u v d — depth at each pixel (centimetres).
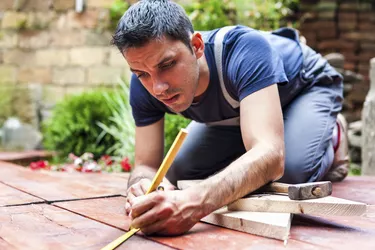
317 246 119
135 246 120
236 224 134
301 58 213
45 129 509
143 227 126
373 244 121
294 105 213
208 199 129
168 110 189
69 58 560
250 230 130
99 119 400
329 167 211
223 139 220
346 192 205
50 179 246
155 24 136
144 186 154
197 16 448
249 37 165
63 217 154
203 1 477
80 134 401
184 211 125
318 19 521
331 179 237
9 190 207
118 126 403
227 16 472
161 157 194
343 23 518
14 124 541
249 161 138
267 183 150
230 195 133
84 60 555
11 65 577
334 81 230
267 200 139
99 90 499
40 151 505
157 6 141
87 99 411
